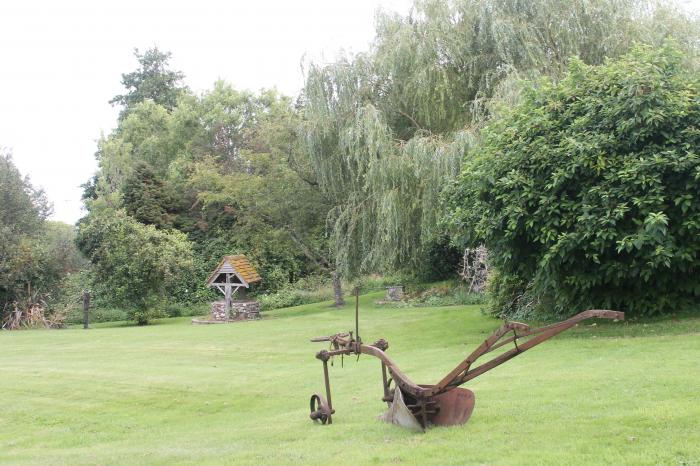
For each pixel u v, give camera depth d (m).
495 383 8.20
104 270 26.23
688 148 10.58
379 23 18.88
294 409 8.80
